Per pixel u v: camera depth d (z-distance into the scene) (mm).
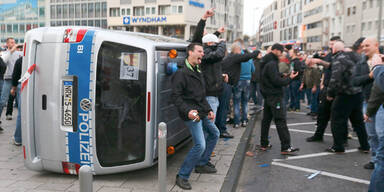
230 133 6930
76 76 3992
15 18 70750
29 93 4188
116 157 4102
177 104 3777
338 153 5855
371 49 4379
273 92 5586
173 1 58375
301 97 13195
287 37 83438
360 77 4492
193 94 3852
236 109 7477
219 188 3939
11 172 4520
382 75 3621
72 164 4168
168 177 4328
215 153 5391
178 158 5195
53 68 4078
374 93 3715
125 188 3947
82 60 3975
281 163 5340
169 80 4594
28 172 4520
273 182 4527
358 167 5094
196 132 3896
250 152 5852
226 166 4742
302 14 71750
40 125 4227
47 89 4125
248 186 4410
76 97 4020
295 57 8594
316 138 6742
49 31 4105
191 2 58875
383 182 3600
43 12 68250
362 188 4277
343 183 4457
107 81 3998
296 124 8594
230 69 6246
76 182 4148
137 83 3998
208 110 3936
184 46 5219
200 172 4480
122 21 61250
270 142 6691
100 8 63156
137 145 4082
